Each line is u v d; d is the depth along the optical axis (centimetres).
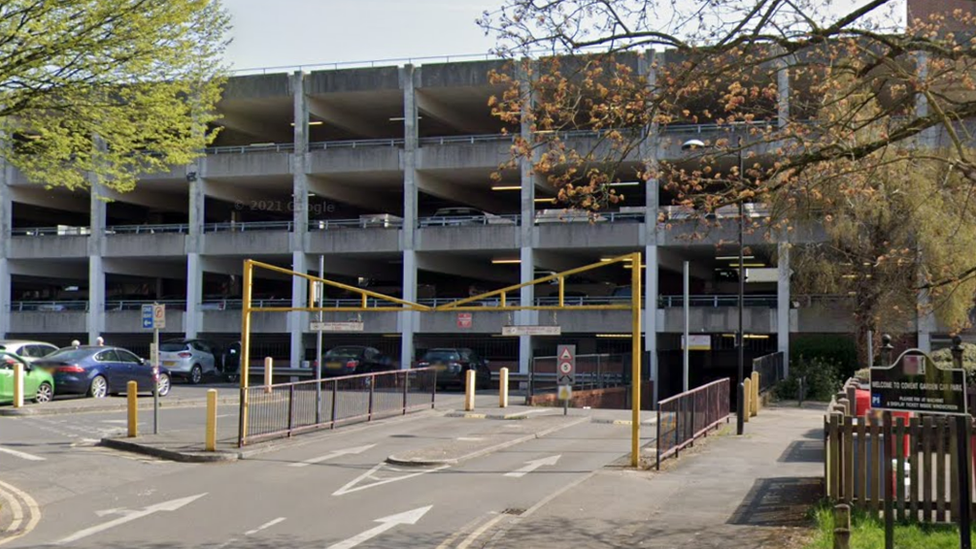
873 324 3152
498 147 4312
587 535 1065
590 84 1255
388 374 2464
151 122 1454
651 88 1220
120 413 2472
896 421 1047
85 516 1238
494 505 1303
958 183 2027
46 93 1352
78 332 4897
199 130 1630
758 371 3080
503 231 4328
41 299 5944
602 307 1650
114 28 1336
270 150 4809
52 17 1294
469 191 4947
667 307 4141
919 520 1031
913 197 2677
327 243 4528
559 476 1542
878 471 1062
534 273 4806
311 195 4869
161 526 1177
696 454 1750
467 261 4941
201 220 4700
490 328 4341
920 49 1142
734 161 2889
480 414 2528
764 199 1383
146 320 2011
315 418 2100
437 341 4688
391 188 5044
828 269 3164
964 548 833
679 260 4512
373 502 1327
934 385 863
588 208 1345
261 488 1442
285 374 4291
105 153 1458
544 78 1193
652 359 4081
